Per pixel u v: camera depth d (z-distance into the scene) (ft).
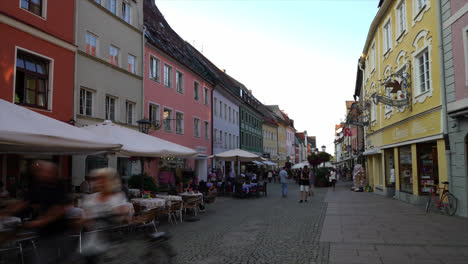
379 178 77.66
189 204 39.93
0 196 33.81
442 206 38.86
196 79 95.40
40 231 14.73
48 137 20.02
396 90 54.13
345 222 34.76
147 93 68.03
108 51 56.13
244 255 22.16
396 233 28.25
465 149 35.37
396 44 56.70
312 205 52.49
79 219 15.62
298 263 20.21
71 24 46.78
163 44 79.51
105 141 23.49
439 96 40.19
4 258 17.58
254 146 172.14
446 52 38.63
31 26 39.81
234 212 44.78
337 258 21.03
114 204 16.62
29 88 40.32
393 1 57.88
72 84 46.29
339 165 273.95
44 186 15.07
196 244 25.48
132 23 64.34
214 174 86.84
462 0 35.50
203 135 99.81
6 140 18.24
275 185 121.29
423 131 45.24
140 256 15.84
